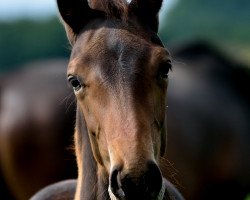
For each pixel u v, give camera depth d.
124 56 7.97
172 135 14.37
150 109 7.85
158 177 7.48
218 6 75.25
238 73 15.97
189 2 75.25
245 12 76.19
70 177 14.05
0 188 14.44
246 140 15.60
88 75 8.02
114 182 7.56
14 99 14.25
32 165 14.05
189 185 14.68
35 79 14.41
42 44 58.09
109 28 8.24
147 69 7.95
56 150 13.96
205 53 16.16
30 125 14.03
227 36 65.00
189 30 71.00
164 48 8.16
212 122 14.95
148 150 7.55
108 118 7.82
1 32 58.78
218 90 15.49
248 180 15.78
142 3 8.55
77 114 8.94
